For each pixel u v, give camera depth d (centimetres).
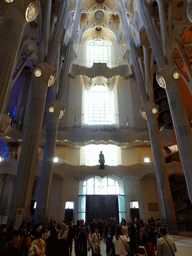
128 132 2134
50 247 363
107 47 3070
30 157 1078
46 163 1478
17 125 2173
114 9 2575
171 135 2009
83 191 2061
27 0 826
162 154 1592
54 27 1622
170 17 1536
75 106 2392
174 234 1295
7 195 1942
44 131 2077
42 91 1262
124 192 2064
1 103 665
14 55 751
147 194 1969
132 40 2058
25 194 998
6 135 1984
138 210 1945
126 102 2461
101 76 2608
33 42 1897
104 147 2330
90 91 2747
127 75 2616
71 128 2189
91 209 1952
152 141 1661
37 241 355
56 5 1675
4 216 1825
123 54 2642
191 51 1966
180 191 1931
